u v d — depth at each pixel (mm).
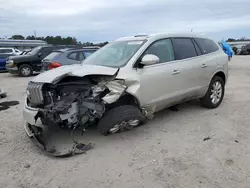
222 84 5570
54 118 3402
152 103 4027
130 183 2775
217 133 4086
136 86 3727
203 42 5281
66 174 2994
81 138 3938
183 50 4715
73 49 9305
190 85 4707
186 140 3842
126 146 3678
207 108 5457
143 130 4262
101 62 4242
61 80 3654
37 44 31938
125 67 3771
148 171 3002
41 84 3510
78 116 3457
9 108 6078
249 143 3691
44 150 3535
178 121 4680
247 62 19062
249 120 4672
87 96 3510
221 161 3182
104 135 3744
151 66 4031
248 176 2842
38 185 2791
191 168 3035
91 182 2820
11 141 4000
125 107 3605
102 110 3480
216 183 2723
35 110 3500
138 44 4172
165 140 3854
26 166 3188
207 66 5023
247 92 7191
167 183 2750
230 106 5652
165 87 4199
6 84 10406
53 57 9008
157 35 4391
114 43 4746
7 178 2936
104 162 3246
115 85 3547
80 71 3621
